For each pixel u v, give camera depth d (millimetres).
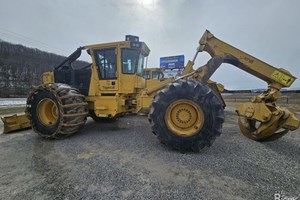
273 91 3086
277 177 2008
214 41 3371
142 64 4539
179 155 2646
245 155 2646
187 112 2791
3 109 9828
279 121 2889
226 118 6496
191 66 3777
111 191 1769
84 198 1673
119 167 2273
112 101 4070
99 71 4180
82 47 4305
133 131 4270
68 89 3688
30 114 3805
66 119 3506
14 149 3070
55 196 1713
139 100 3711
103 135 3893
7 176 2117
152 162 2408
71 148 3055
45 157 2680
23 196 1724
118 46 3979
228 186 1828
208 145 2680
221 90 6301
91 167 2293
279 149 2930
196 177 2006
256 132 3236
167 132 2787
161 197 1664
